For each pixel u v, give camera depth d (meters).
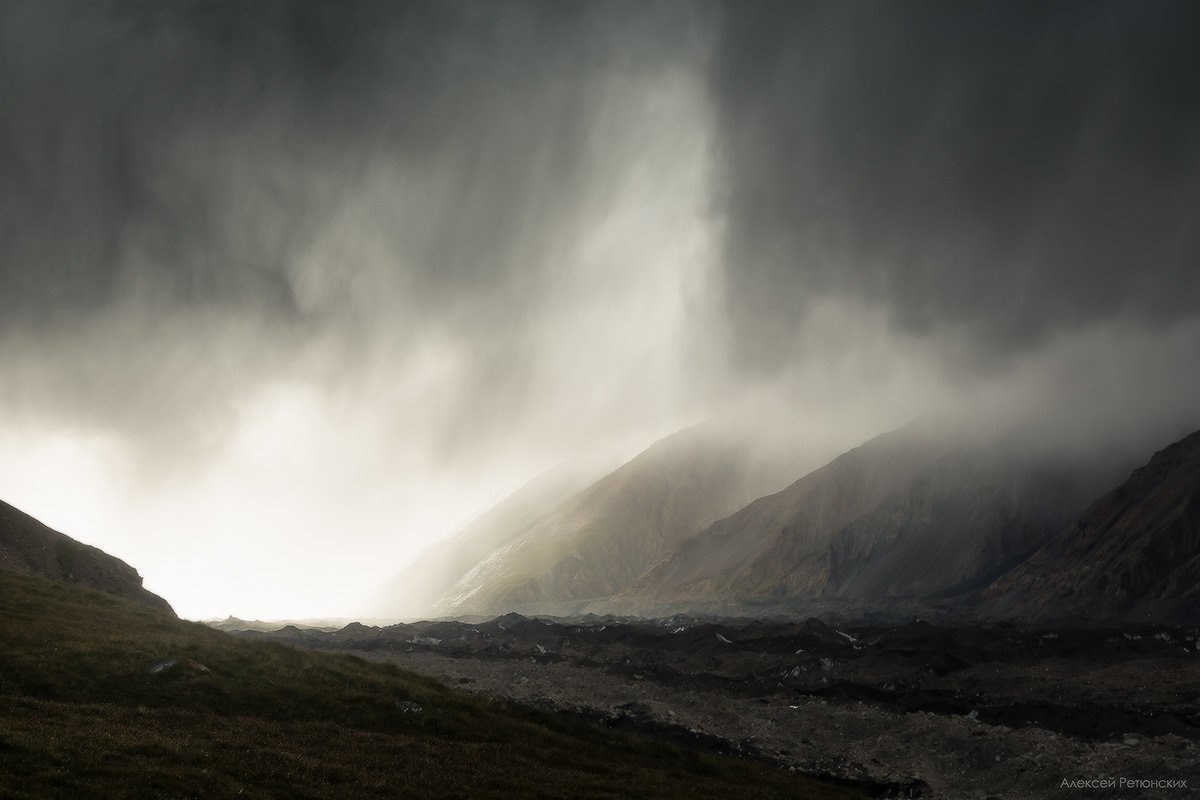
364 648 156.25
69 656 52.28
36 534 102.56
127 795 34.34
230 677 55.44
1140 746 61.44
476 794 43.25
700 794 49.72
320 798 38.91
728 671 125.50
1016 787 57.28
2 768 34.19
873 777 59.59
